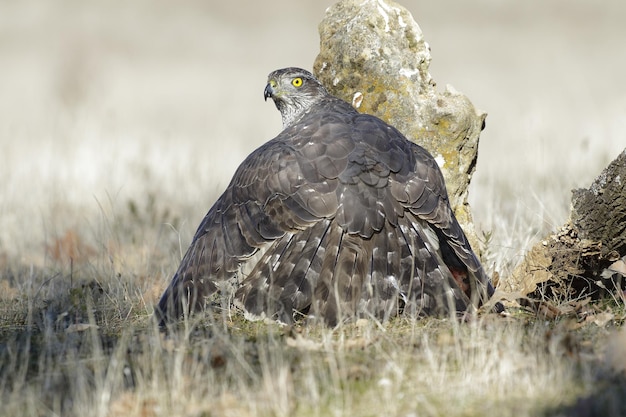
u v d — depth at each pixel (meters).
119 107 34.28
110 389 8.05
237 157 22.14
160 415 7.65
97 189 18.78
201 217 16.25
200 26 54.88
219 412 7.62
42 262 14.65
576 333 9.37
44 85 39.16
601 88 36.31
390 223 9.85
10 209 17.30
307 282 9.62
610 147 20.05
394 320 9.86
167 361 8.62
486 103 32.69
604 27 51.91
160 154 21.58
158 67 44.78
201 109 35.03
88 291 11.41
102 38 47.41
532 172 17.69
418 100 11.95
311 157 10.11
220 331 9.62
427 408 7.57
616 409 7.30
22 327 10.54
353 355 8.83
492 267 11.86
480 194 16.67
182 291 10.05
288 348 9.05
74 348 9.36
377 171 9.99
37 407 7.84
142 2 58.22
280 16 57.78
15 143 23.78
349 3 12.51
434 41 49.12
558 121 25.70
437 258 9.94
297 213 9.84
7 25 53.19
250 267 12.49
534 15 54.62
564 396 7.70
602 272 10.81
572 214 10.93
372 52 12.18
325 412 7.63
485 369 8.11
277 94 12.39
